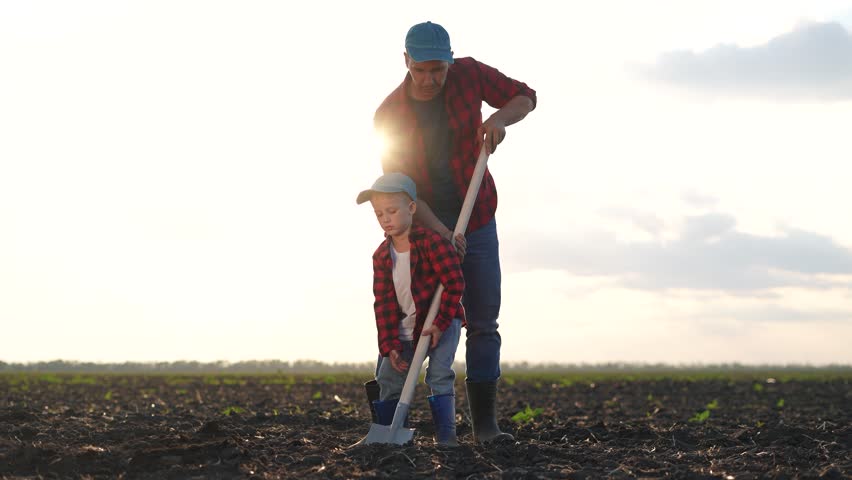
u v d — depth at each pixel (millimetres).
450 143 4320
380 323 4156
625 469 3713
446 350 4133
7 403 9805
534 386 17844
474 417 4492
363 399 11445
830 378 25484
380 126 4367
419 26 4039
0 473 3631
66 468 3641
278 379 24469
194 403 10188
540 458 3910
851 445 4590
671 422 7094
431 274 4055
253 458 3775
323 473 3516
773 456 4113
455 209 4438
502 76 4418
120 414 7098
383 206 3988
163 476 3469
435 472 3520
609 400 12258
